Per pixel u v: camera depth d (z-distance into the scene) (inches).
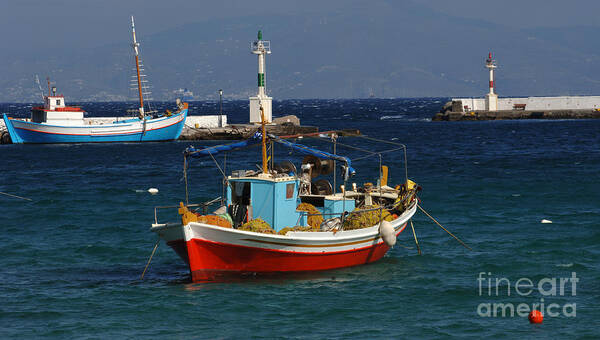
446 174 2447.1
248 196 1068.5
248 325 861.8
